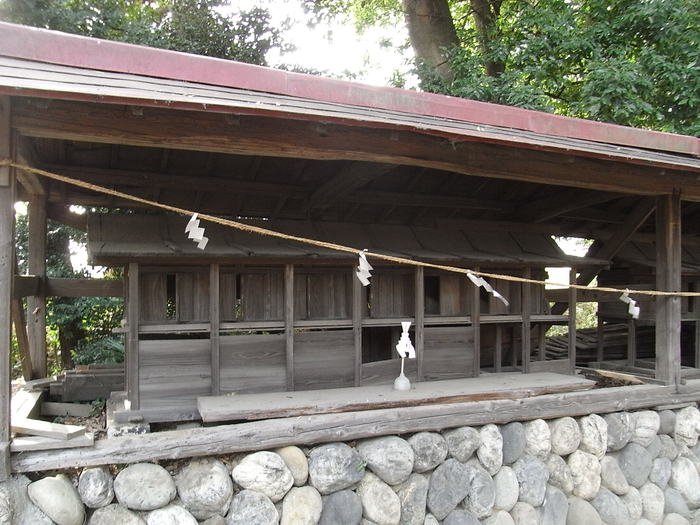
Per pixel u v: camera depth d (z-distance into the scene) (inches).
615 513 142.9
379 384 147.6
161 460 103.1
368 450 118.3
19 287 135.9
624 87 294.0
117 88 82.0
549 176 133.0
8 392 90.2
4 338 89.4
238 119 92.5
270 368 140.6
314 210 192.4
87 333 283.3
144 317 134.4
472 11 397.1
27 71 80.9
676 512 154.6
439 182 187.8
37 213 160.4
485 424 131.6
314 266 151.4
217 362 134.4
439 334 160.7
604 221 222.5
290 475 109.3
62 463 93.7
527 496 133.8
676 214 157.1
